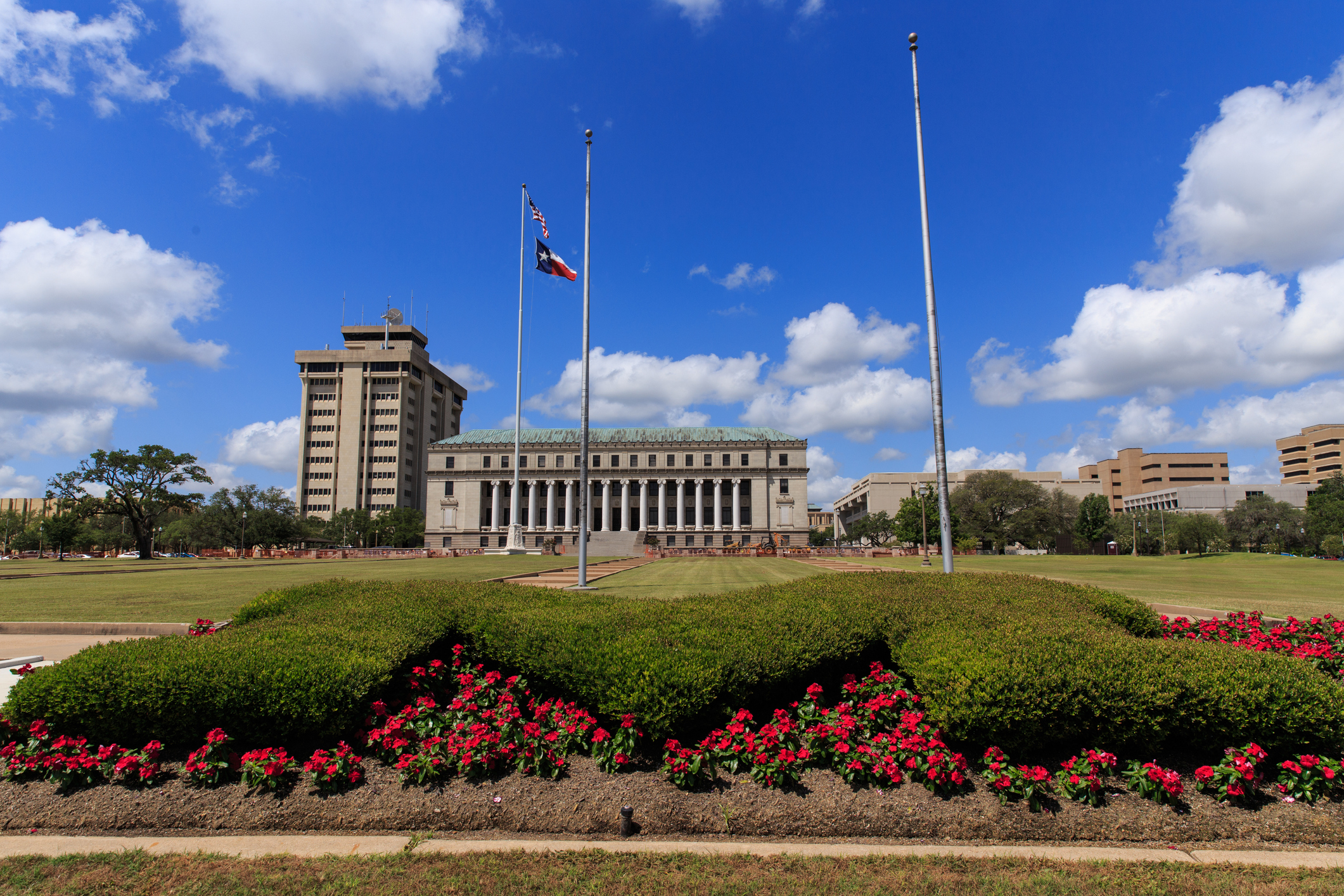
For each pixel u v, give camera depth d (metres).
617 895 5.27
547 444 120.06
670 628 8.53
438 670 9.22
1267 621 13.47
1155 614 11.09
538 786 6.85
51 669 7.33
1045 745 6.96
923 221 21.73
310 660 7.38
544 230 39.44
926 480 181.50
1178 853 5.92
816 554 87.62
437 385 188.25
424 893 5.30
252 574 41.97
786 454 119.25
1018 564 58.41
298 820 6.44
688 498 125.50
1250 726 6.68
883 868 5.65
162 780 6.93
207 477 101.31
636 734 7.12
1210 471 182.00
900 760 6.88
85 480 94.88
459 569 46.72
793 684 8.32
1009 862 5.74
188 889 5.38
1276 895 5.23
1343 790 6.53
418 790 6.80
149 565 62.72
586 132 28.19
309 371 167.38
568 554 82.56
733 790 6.74
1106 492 195.75
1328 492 114.19
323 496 163.12
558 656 8.01
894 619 9.03
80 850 5.98
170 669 7.00
